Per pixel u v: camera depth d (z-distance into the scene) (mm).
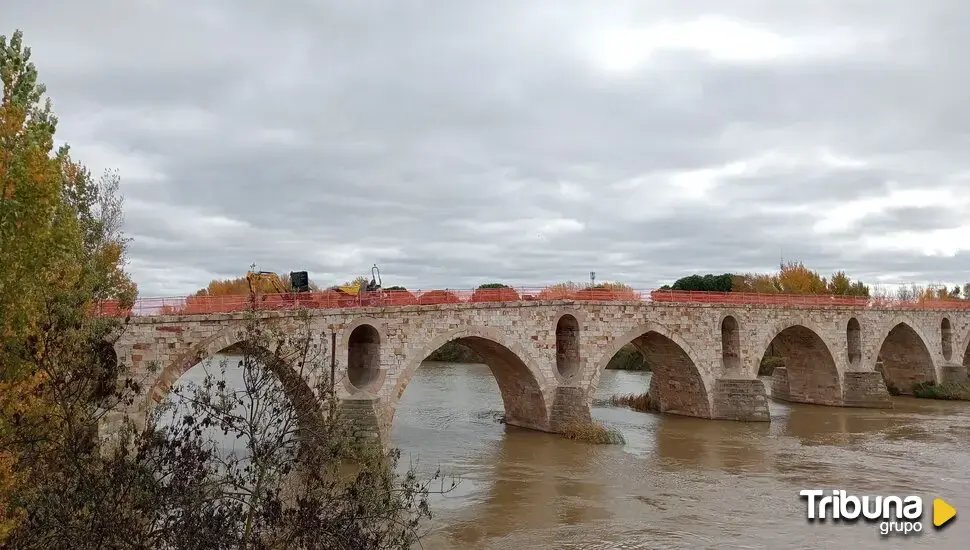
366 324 36469
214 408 14805
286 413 16219
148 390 28250
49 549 13133
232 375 48094
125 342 28047
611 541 25234
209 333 30703
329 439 15727
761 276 104000
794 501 30359
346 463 21125
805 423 51344
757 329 55781
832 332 61219
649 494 31453
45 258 16234
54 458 15172
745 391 51656
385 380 36875
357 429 29500
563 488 32375
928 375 70312
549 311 45625
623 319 48562
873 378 60000
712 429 48250
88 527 12773
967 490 32094
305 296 35250
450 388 72000
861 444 43125
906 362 72188
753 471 35875
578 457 38750
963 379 69312
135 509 13180
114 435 21281
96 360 16969
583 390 44469
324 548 13938
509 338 43344
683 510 28984
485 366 98688
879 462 37969
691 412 53844
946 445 42938
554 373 45781
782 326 57375
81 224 27438
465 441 42938
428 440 43125
